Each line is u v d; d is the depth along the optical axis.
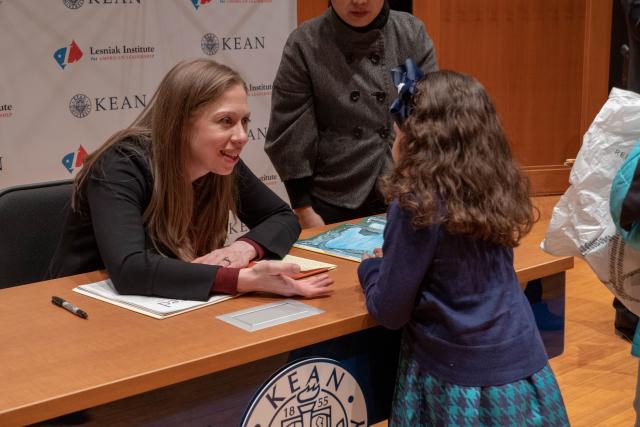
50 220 2.06
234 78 1.72
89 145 3.58
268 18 3.90
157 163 1.74
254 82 3.92
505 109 5.27
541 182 5.42
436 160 1.39
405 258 1.38
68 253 1.87
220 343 1.32
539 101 5.31
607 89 5.37
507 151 1.47
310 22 2.66
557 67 5.29
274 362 1.39
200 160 1.73
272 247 1.89
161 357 1.26
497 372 1.38
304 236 2.12
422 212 1.35
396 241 1.40
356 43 2.57
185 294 1.56
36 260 2.05
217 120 1.69
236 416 1.34
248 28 3.86
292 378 1.39
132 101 3.64
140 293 1.60
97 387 1.15
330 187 2.71
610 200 1.56
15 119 3.40
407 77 1.55
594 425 2.53
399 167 1.44
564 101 5.35
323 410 1.46
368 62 2.59
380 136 2.65
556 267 1.78
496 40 5.14
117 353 1.28
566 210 1.77
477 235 1.39
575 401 2.70
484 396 1.38
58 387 1.15
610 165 1.67
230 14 3.80
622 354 3.08
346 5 2.49
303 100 2.66
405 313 1.41
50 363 1.24
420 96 1.47
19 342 1.35
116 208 1.69
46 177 3.51
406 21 2.66
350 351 1.55
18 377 1.19
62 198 2.08
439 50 5.04
